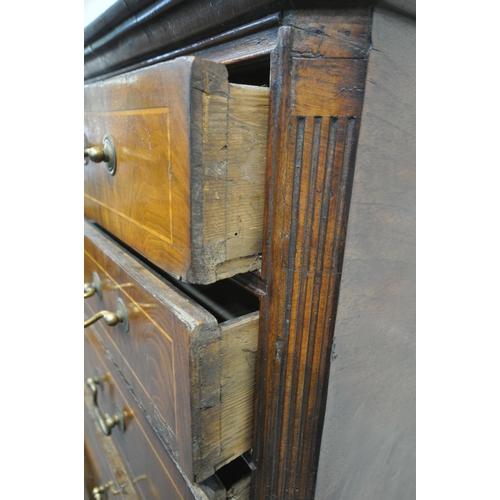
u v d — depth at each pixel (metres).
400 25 0.32
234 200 0.33
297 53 0.30
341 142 0.32
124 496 0.70
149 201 0.38
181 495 0.48
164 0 0.38
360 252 0.39
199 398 0.35
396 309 0.49
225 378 0.37
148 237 0.40
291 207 0.34
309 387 0.41
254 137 0.32
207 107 0.28
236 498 0.45
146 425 0.54
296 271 0.36
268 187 0.34
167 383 0.40
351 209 0.35
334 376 0.43
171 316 0.35
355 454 0.53
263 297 0.38
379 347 0.48
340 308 0.39
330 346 0.40
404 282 0.48
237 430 0.42
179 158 0.30
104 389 0.77
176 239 0.34
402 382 0.57
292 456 0.45
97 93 0.46
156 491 0.57
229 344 0.36
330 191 0.34
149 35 0.47
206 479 0.42
